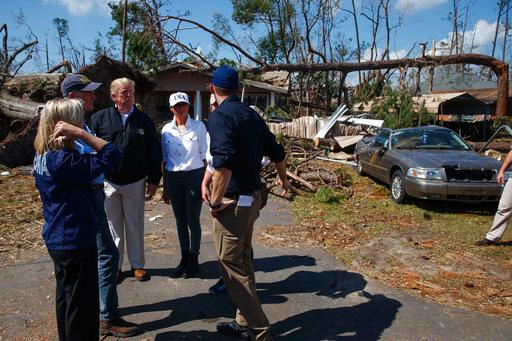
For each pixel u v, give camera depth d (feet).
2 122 41.09
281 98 95.50
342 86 76.43
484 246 18.84
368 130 56.65
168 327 12.03
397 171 27.09
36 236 19.56
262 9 117.50
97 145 8.93
